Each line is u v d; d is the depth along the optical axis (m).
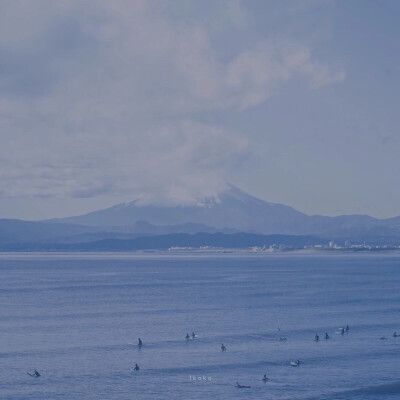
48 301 184.88
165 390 90.56
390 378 96.19
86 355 109.31
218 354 110.44
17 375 97.12
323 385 92.88
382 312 160.00
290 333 129.38
